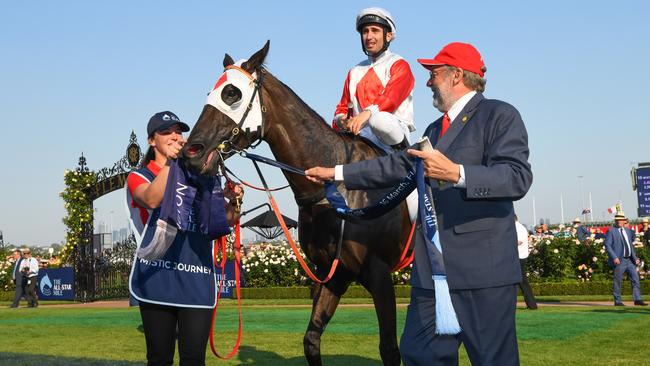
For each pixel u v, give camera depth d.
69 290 19.67
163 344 3.39
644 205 25.80
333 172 3.21
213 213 3.39
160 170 3.40
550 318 9.55
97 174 18.75
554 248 16.66
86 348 7.48
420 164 2.90
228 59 4.35
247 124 4.07
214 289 3.45
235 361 6.23
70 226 19.19
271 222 19.59
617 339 7.06
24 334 9.13
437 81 3.11
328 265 4.29
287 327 9.44
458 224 2.90
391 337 4.17
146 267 3.32
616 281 12.67
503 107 2.93
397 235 4.35
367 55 5.09
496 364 2.86
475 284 2.85
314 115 4.41
